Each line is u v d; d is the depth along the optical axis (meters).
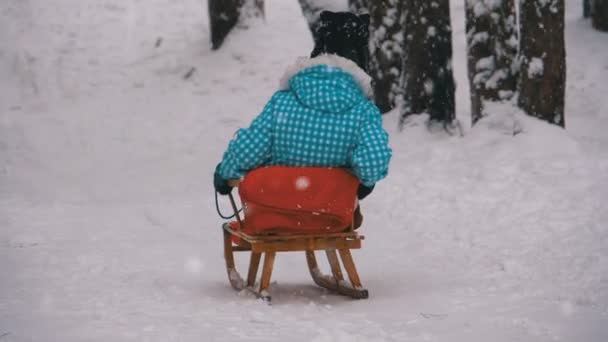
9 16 42.50
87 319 9.27
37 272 12.54
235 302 10.25
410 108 24.34
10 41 40.50
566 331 8.59
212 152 29.92
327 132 9.84
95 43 40.12
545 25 20.77
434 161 20.61
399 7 27.08
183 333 8.57
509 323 8.96
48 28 41.38
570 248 13.09
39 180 27.27
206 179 25.77
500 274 11.86
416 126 23.91
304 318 9.38
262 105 32.88
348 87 9.91
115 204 21.88
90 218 19.00
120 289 11.18
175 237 16.31
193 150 30.39
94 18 42.16
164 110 33.50
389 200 18.03
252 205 9.95
